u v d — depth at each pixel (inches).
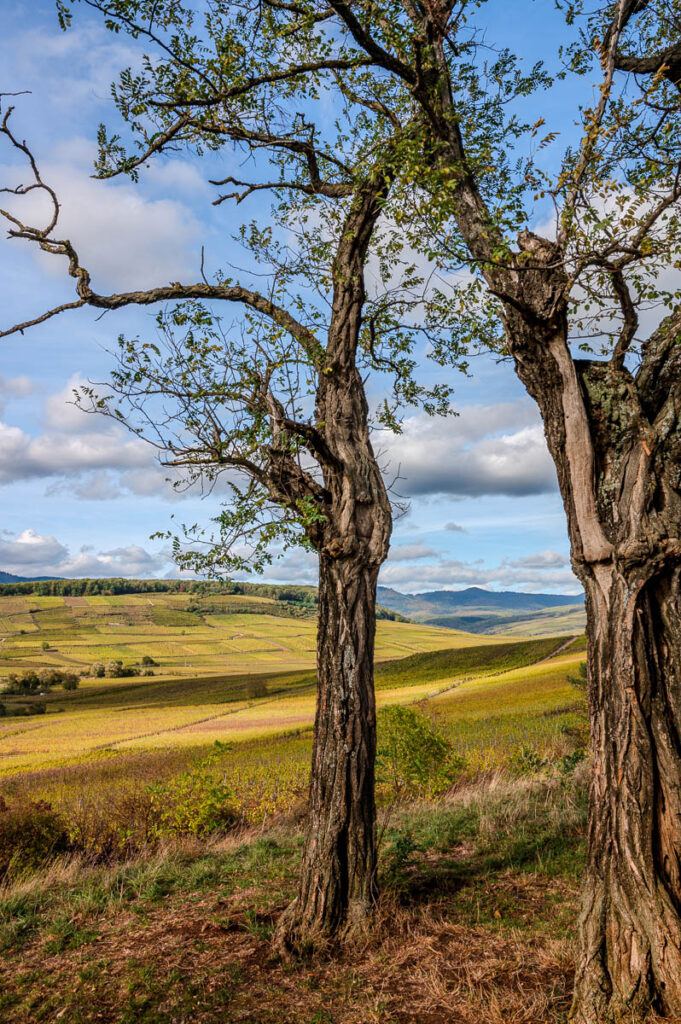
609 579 151.3
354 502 219.6
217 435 207.0
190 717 2448.3
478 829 305.1
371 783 209.0
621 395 159.9
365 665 213.6
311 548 223.3
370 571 219.6
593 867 144.9
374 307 256.2
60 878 284.4
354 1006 155.3
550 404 165.9
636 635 145.8
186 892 249.9
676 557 145.0
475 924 192.4
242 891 241.9
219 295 234.1
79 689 4173.2
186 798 364.2
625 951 134.6
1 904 245.4
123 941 203.6
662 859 138.6
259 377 213.3
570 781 379.2
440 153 196.2
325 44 202.7
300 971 176.1
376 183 225.0
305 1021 151.1
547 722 908.6
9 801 370.0
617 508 154.2
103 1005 165.3
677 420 149.4
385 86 213.0
